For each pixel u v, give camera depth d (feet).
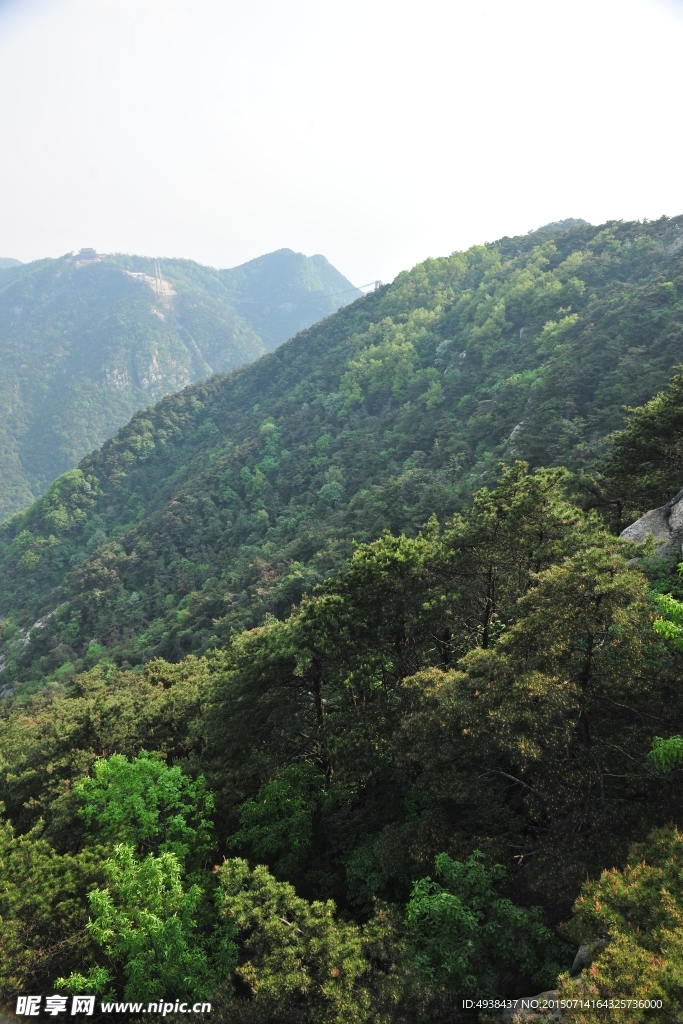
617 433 96.43
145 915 42.98
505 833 42.55
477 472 255.91
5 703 276.62
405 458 345.51
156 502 476.13
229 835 59.98
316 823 58.85
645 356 261.03
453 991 32.09
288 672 65.57
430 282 591.78
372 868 47.47
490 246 624.59
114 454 541.75
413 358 470.39
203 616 262.88
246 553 321.52
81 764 78.84
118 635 307.37
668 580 55.62
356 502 302.86
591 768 38.96
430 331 511.40
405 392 442.50
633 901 27.09
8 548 461.37
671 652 40.11
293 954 34.42
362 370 490.49
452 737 41.37
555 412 248.73
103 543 440.86
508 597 62.03
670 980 22.45
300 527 322.96
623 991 22.90
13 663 326.03
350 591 64.64
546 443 228.22
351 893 48.24
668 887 27.07
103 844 57.88
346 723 57.36
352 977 32.22
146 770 59.67
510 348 397.19
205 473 444.55
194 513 397.80
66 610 335.88
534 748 36.22
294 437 452.76
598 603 39.47
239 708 65.16
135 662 264.72
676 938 24.14
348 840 54.08
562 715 38.34
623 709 41.83
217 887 45.42
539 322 403.54
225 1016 34.99
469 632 65.98
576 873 34.37
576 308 398.42
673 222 449.89
